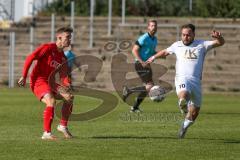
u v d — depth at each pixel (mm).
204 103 63844
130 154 30109
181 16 100250
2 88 82688
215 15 97750
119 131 39562
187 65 35562
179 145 33000
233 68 83750
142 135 37438
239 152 31078
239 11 96188
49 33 96188
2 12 103000
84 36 94062
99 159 28844
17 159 28766
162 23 96250
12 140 34719
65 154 30031
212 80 81812
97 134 37938
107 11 102250
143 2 101750
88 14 102000
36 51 34656
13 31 97312
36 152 30547
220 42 35656
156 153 30438
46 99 34750
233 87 80938
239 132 39562
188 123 35906
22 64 87938
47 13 102812
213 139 35812
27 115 49781
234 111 54969
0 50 91562
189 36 35688
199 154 30344
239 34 91312
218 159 29172
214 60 84750
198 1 100125
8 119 46812
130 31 93062
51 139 34875
